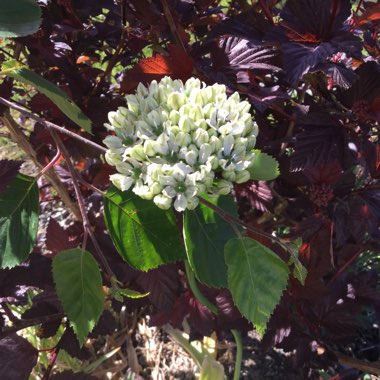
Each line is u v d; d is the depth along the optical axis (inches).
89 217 15.2
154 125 8.3
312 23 12.0
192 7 15.1
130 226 9.0
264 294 8.0
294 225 16.6
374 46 15.0
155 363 18.3
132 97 8.9
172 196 7.8
